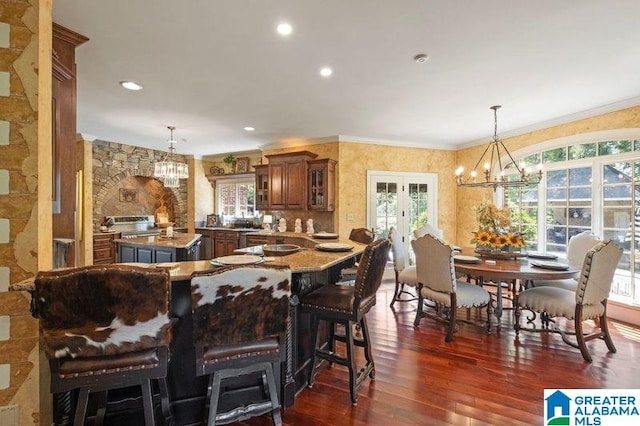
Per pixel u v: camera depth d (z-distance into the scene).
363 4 1.87
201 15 1.98
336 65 2.70
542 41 2.30
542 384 2.30
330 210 5.26
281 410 2.02
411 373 2.47
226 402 1.98
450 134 5.23
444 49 2.42
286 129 4.96
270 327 1.63
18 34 1.47
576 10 1.93
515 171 4.96
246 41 2.30
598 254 2.64
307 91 3.30
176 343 1.87
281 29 2.14
